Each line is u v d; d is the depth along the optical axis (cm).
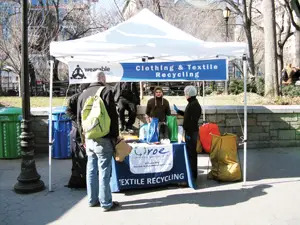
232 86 1730
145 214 496
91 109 491
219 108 898
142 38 600
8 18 2384
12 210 515
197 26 3397
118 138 523
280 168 728
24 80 581
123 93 894
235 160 649
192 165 644
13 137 816
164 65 642
